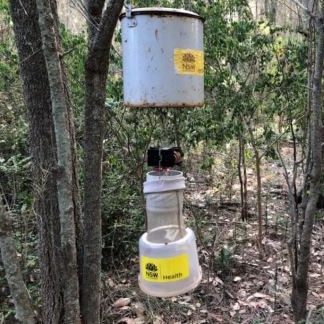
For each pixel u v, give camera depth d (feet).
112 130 10.89
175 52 4.63
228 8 11.49
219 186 15.81
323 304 8.74
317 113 6.17
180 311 9.26
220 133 11.77
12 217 9.48
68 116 5.94
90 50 4.63
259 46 11.19
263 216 13.97
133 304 9.47
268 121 12.41
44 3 4.34
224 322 8.91
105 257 10.89
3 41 14.03
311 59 6.99
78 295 5.02
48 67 4.50
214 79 11.09
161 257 4.53
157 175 4.65
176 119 11.37
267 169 17.94
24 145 12.74
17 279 4.40
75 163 5.98
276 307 9.23
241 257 11.50
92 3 4.66
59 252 6.34
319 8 7.06
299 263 6.73
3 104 14.25
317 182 6.34
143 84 4.69
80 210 5.96
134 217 11.08
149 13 4.55
